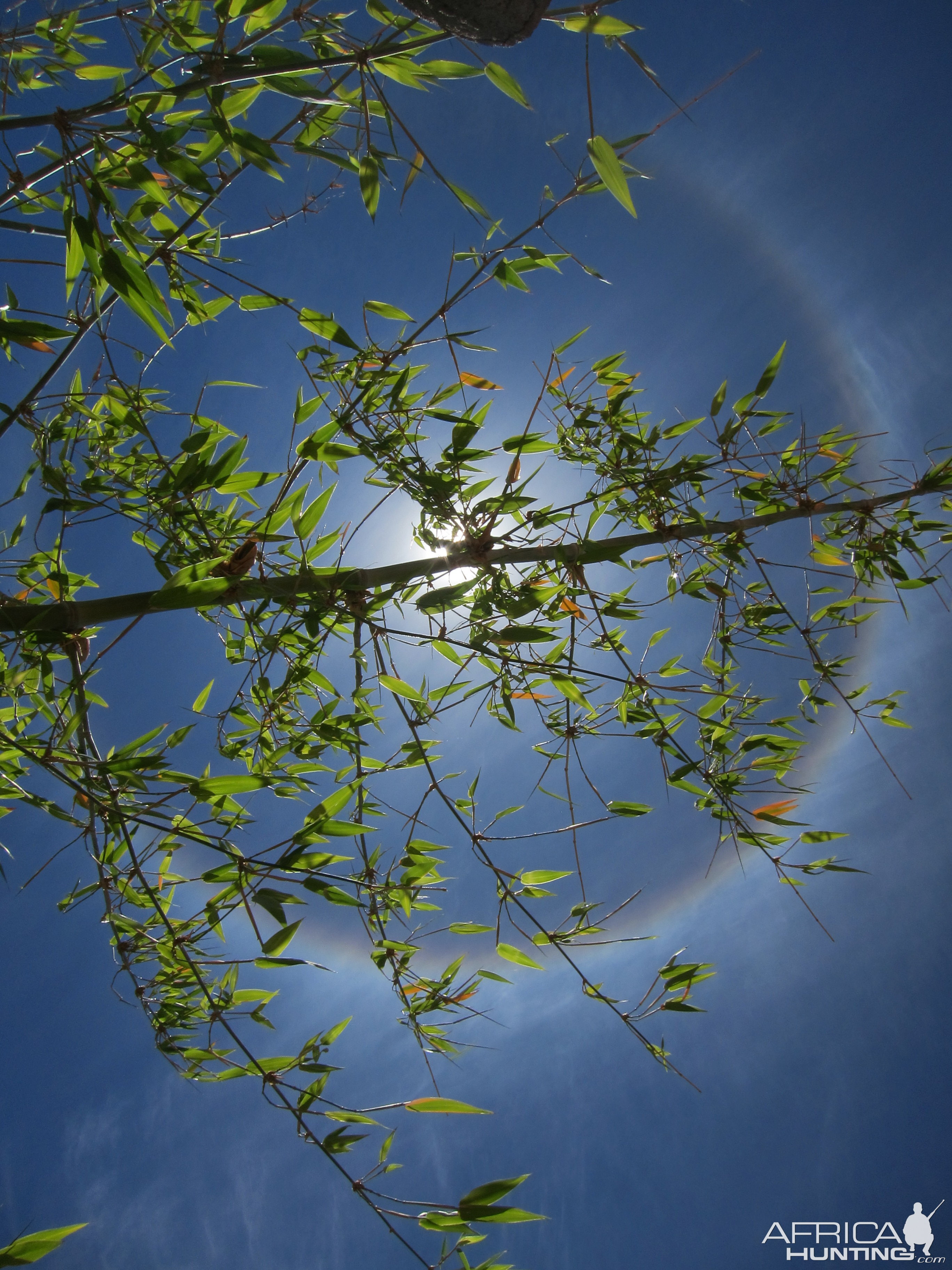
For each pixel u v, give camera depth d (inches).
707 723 48.3
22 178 38.2
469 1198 37.9
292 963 37.1
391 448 44.3
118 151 38.3
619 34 32.8
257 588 41.8
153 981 45.8
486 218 35.2
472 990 47.2
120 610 40.9
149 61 36.2
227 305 47.9
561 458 53.5
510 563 46.3
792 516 52.1
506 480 45.0
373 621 44.2
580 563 46.4
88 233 34.1
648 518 51.1
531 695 49.1
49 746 37.3
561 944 43.4
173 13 39.6
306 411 44.6
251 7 34.5
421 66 37.2
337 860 37.9
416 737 44.7
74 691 40.3
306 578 42.6
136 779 37.1
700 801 49.3
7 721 46.0
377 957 47.1
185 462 42.0
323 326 40.2
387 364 43.6
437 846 46.4
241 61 33.3
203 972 46.6
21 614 39.5
